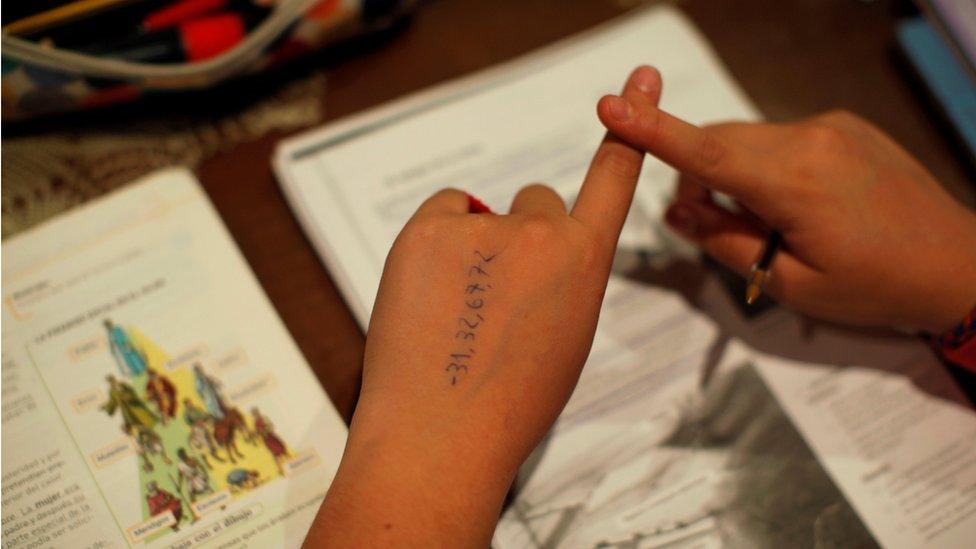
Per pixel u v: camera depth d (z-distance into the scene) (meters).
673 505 0.47
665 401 0.49
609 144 0.45
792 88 0.57
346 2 0.52
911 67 0.57
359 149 0.52
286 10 0.50
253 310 0.48
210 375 0.47
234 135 0.53
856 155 0.48
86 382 0.47
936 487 0.48
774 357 0.50
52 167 0.51
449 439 0.41
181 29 0.50
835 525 0.47
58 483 0.45
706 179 0.46
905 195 0.48
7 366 0.47
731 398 0.49
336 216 0.50
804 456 0.48
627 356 0.50
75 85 0.50
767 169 0.46
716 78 0.55
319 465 0.46
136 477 0.46
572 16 0.58
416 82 0.55
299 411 0.47
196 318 0.48
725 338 0.50
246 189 0.52
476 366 0.42
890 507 0.48
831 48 0.58
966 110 0.55
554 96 0.54
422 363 0.42
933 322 0.48
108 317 0.48
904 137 0.55
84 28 0.49
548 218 0.44
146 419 0.47
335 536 0.40
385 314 0.43
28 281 0.48
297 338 0.49
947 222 0.48
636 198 0.53
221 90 0.54
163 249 0.49
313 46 0.53
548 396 0.43
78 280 0.48
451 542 0.40
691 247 0.52
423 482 0.41
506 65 0.56
